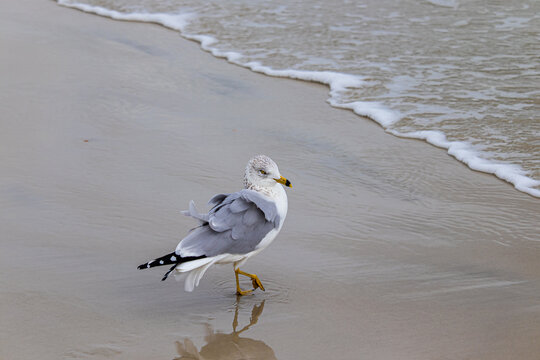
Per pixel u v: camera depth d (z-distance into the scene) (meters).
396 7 19.03
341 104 12.90
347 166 10.22
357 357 5.67
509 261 7.43
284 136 11.30
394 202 9.04
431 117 12.09
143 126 11.38
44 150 10.23
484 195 9.28
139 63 14.84
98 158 10.04
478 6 18.88
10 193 8.83
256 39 16.84
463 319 6.24
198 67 14.87
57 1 20.31
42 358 5.60
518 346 5.77
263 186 6.69
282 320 6.30
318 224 8.37
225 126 11.62
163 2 20.31
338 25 17.67
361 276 7.12
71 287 6.77
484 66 14.48
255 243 6.46
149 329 6.11
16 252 7.41
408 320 6.25
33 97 12.37
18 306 6.39
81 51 15.34
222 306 6.58
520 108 12.27
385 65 14.79
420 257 7.54
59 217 8.24
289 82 14.15
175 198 8.88
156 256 7.41
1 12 18.44
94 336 5.96
